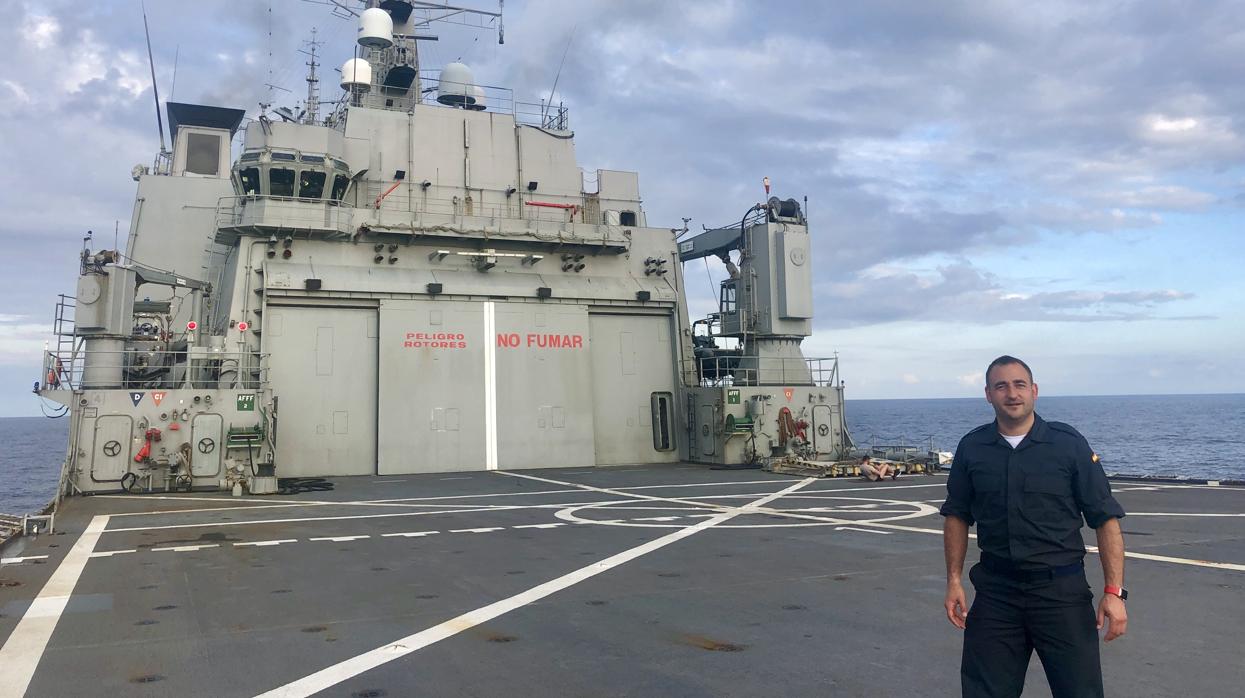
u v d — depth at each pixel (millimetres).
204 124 30984
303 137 26000
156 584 9844
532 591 9383
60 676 6418
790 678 6305
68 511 16984
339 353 25938
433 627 7848
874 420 187500
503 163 29719
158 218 28828
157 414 21141
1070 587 4262
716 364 30875
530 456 27344
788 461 26641
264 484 20469
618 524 14773
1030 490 4375
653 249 30984
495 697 5938
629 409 29703
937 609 8430
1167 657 6672
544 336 28125
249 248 25234
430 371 26516
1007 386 4520
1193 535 12805
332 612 8453
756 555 11578
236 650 7105
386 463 25578
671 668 6574
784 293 29969
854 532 13672
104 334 21734
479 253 27641
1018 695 4391
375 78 30797
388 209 27781
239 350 24031
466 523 14992
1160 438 100062
